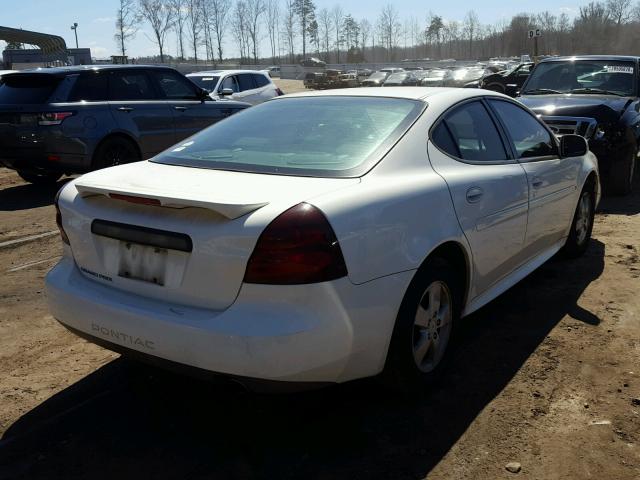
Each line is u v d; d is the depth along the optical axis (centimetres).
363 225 261
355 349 261
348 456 270
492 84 1975
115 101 848
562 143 458
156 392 326
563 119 755
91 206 292
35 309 439
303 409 307
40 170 827
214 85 1397
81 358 365
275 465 265
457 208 316
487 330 389
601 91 867
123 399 319
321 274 245
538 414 296
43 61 4147
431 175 314
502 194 357
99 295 283
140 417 303
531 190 395
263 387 249
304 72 6328
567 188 460
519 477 253
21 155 794
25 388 330
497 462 262
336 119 342
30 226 674
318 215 249
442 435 282
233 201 249
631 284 462
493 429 286
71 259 309
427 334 307
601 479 251
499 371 338
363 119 336
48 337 394
